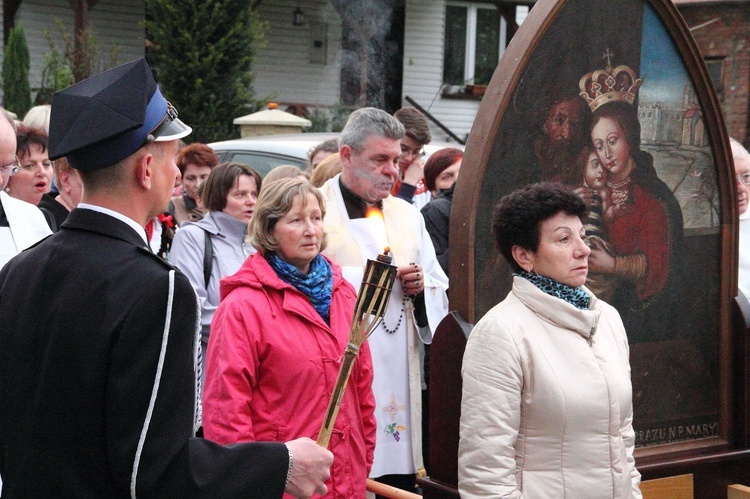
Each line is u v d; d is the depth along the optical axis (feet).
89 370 6.09
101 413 6.12
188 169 17.78
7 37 53.42
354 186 12.91
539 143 10.61
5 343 6.43
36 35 55.77
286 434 9.99
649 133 11.49
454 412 9.89
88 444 6.13
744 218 15.76
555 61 10.68
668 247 11.78
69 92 6.66
